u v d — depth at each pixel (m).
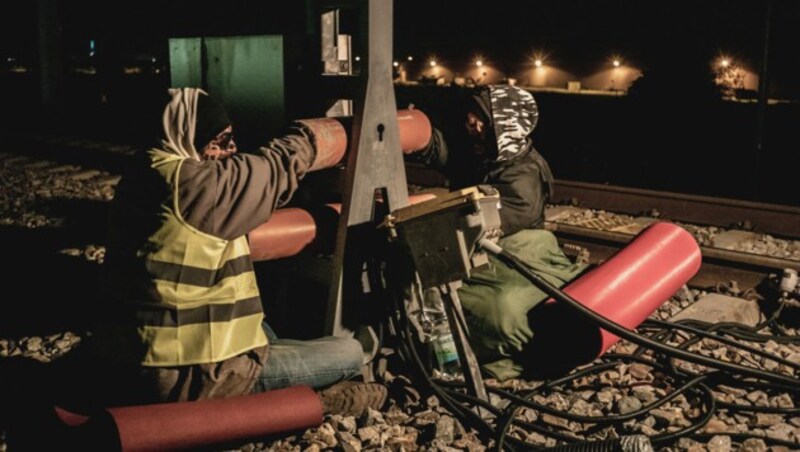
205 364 3.49
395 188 4.50
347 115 4.93
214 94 5.42
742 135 15.28
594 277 4.53
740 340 5.00
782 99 30.47
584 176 11.27
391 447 3.75
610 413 4.10
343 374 4.03
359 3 4.23
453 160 5.14
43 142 13.55
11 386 4.27
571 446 3.35
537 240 4.80
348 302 4.46
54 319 5.54
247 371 3.67
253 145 5.17
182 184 3.38
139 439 3.14
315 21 4.71
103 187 10.11
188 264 3.43
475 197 3.74
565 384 4.43
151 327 3.44
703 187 10.32
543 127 16.84
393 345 4.57
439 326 4.48
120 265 3.47
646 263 4.65
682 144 14.09
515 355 4.52
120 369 3.51
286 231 4.27
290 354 3.87
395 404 4.23
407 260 4.22
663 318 5.34
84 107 20.55
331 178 4.77
